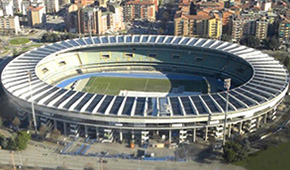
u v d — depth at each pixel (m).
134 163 197.00
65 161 198.88
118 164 196.12
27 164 196.12
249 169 190.38
